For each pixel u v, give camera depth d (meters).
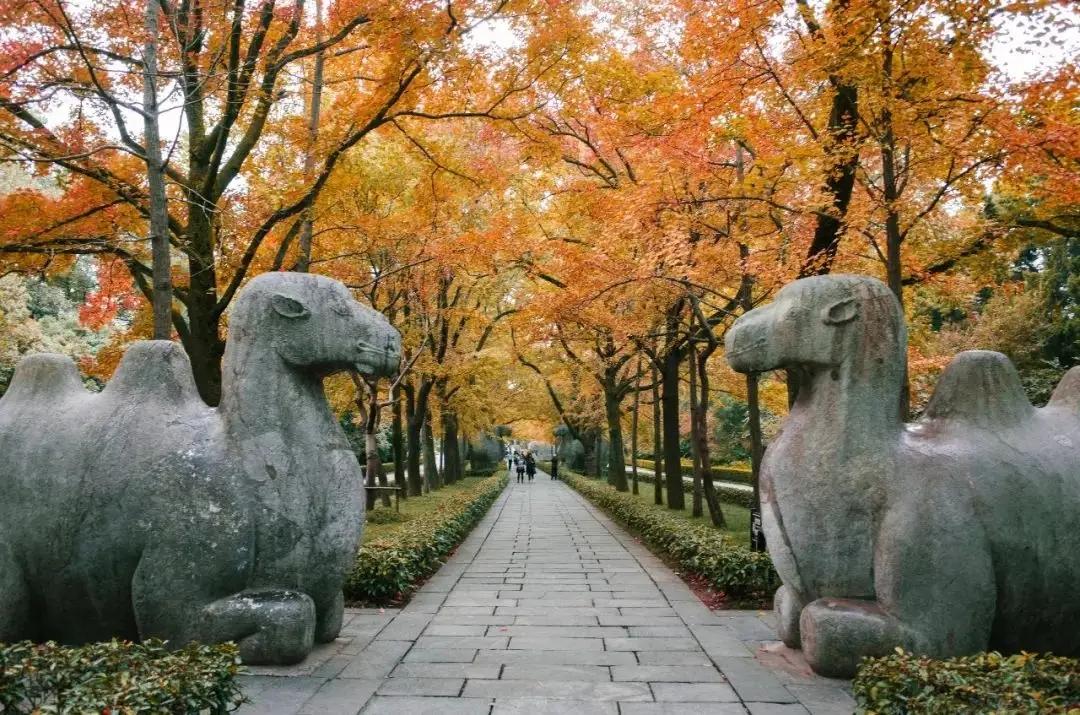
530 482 34.69
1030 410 4.57
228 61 9.12
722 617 6.54
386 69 8.48
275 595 4.67
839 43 6.45
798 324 4.72
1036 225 8.51
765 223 9.26
